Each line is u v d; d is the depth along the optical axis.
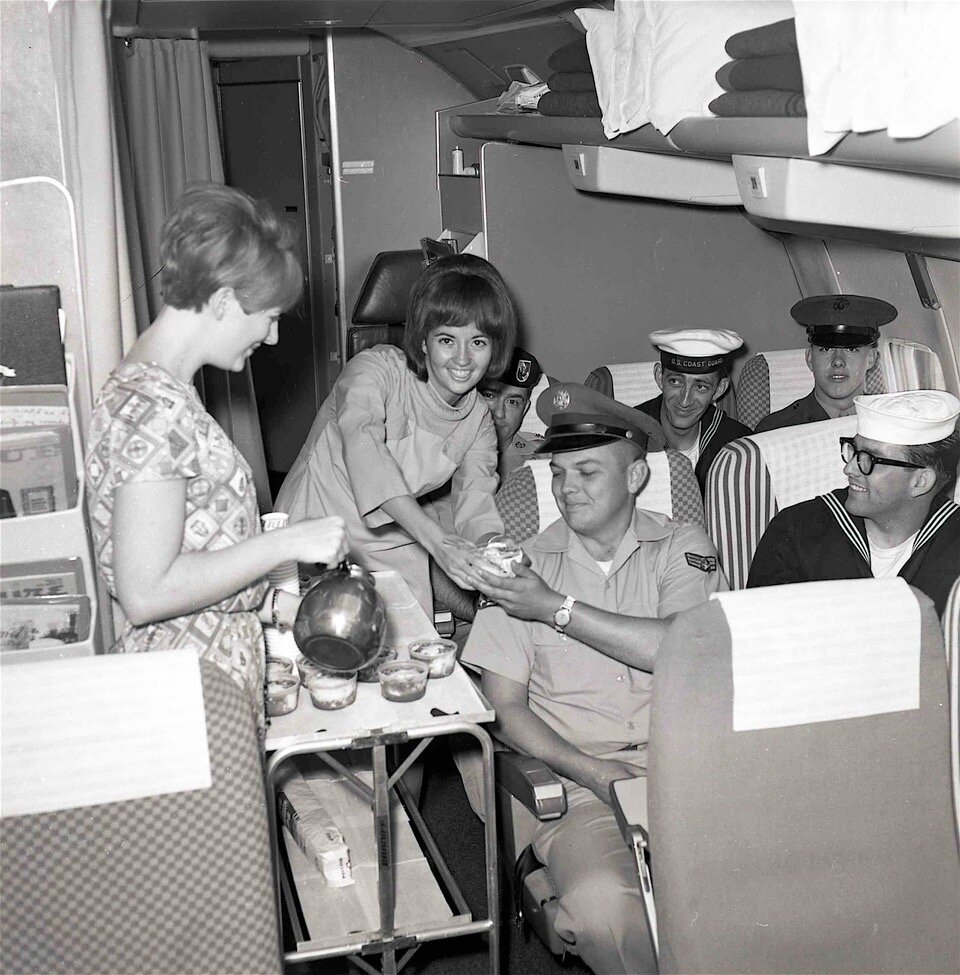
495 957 1.83
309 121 4.98
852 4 1.70
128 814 1.42
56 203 2.10
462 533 2.42
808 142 1.86
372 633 1.67
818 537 2.34
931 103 1.57
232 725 1.44
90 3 2.06
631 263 3.95
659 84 2.43
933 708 1.61
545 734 2.04
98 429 1.51
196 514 1.58
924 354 3.18
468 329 2.32
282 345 5.54
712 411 3.54
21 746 1.37
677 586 2.19
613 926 1.83
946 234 2.29
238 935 1.49
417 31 4.02
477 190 3.92
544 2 3.14
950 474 2.19
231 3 3.15
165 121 4.35
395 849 2.02
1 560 1.92
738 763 1.56
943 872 1.67
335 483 2.57
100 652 2.04
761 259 4.06
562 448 2.08
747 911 1.61
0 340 1.94
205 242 1.52
